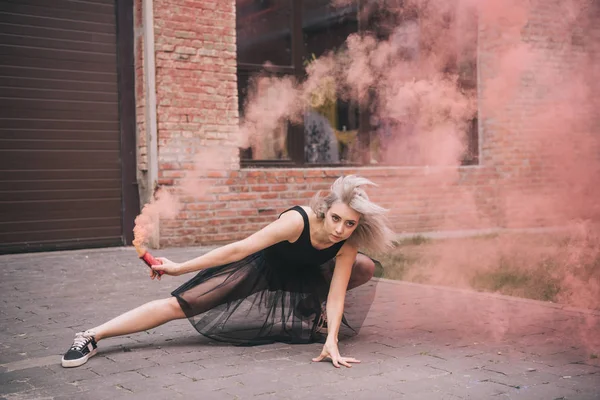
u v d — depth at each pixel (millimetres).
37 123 7109
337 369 3098
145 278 5625
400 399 2670
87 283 5402
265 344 3582
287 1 8477
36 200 7109
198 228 7684
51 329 3924
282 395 2729
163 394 2748
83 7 7355
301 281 3648
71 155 7309
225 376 2996
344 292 3471
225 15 7848
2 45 6910
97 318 4207
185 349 3461
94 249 7387
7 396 2736
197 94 7684
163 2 7434
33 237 7105
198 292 3527
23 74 7027
